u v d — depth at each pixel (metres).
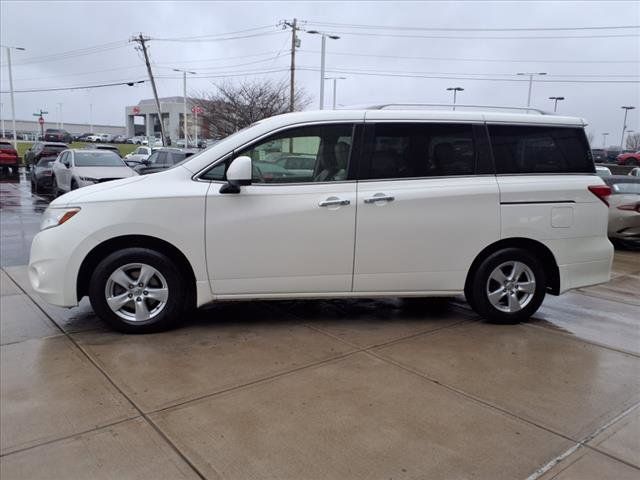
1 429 3.31
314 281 4.93
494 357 4.49
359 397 3.74
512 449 3.14
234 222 4.74
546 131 5.29
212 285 4.83
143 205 4.66
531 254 5.29
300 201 4.80
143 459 3.01
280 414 3.49
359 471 2.92
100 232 4.65
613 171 36.06
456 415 3.51
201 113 43.62
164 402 3.64
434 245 5.03
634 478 2.88
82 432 3.28
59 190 16.11
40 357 4.36
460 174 5.09
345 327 5.18
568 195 5.26
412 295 5.15
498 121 5.18
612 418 3.50
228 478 2.85
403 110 5.12
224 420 3.41
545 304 6.24
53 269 4.68
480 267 5.19
